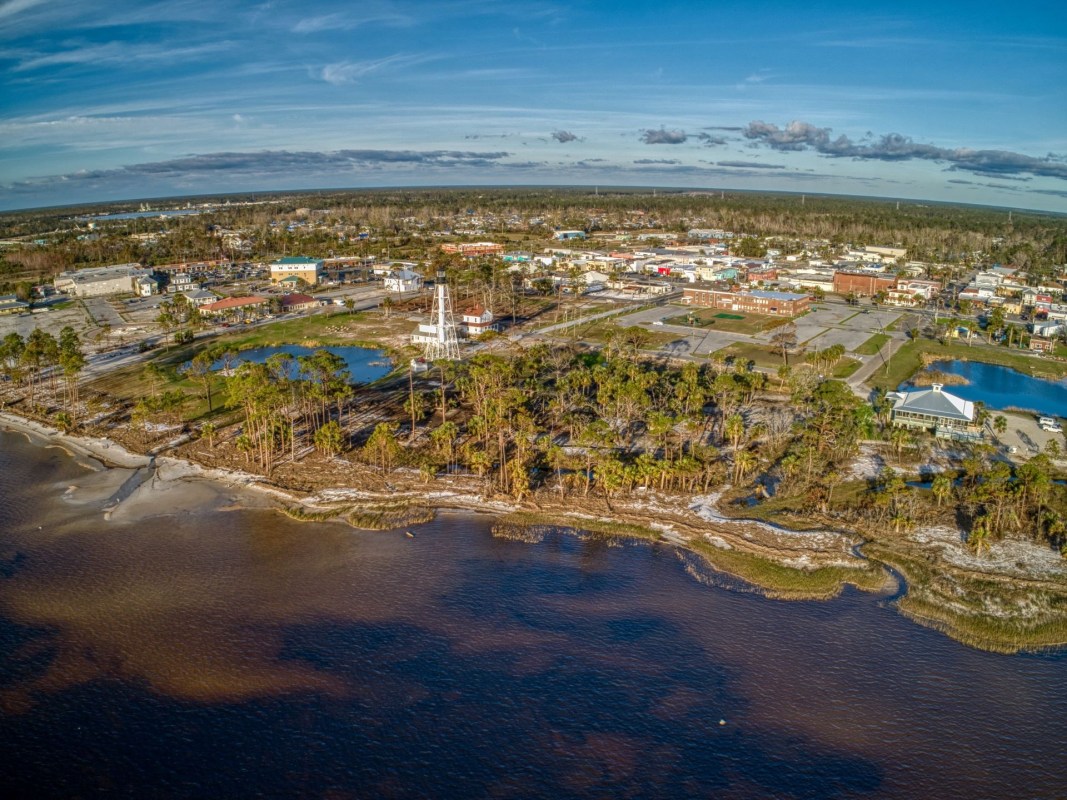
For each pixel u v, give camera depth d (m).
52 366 195.62
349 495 122.25
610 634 86.62
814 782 66.12
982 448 134.12
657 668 80.88
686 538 108.00
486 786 65.69
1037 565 99.56
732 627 87.94
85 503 120.88
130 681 78.50
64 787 65.12
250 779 66.25
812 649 84.12
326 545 107.62
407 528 112.19
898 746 70.25
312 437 146.25
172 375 188.38
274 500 121.88
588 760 68.56
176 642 85.06
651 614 90.56
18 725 72.19
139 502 121.12
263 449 135.62
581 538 109.06
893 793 64.94
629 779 66.44
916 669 81.06
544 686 78.06
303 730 71.88
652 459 124.19
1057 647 84.94
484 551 105.62
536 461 133.88
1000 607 90.75
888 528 109.69
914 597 93.31
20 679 78.56
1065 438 146.75
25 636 85.88
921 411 148.12
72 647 84.00
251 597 94.19
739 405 162.75
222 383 178.88
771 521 112.44
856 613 90.81
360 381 186.25
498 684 78.38
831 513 115.00
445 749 69.69
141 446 144.00
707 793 64.94
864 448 141.38
